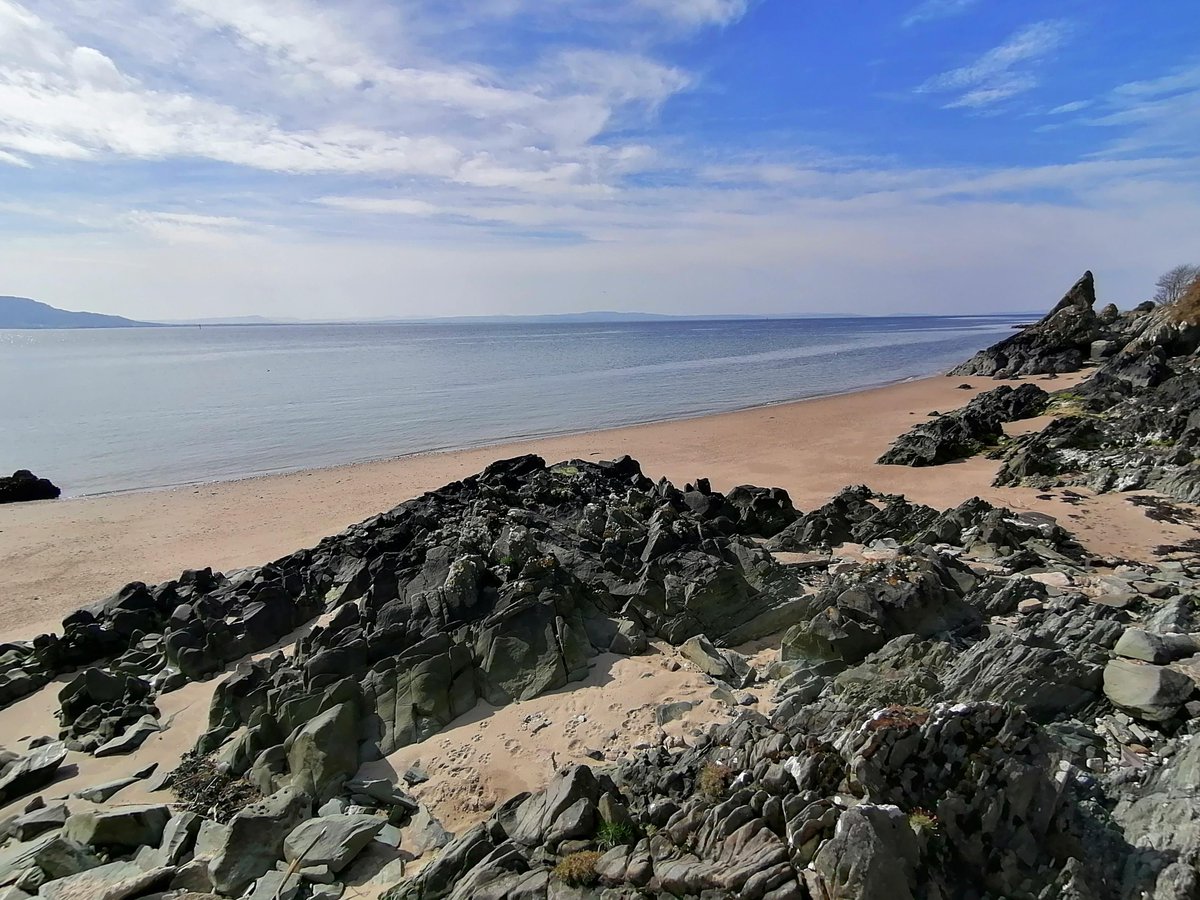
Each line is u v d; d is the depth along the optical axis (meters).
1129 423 38.97
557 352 154.75
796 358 131.88
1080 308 82.31
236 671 18.34
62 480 45.66
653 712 15.43
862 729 10.23
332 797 13.92
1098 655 14.52
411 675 16.39
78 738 17.14
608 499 27.52
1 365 128.75
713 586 19.41
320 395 81.12
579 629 18.08
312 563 24.59
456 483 29.69
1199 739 10.65
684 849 10.20
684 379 95.81
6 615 25.97
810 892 8.75
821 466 42.72
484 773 14.15
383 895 11.17
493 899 10.28
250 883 11.96
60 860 12.43
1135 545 25.25
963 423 45.22
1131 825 9.73
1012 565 22.66
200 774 15.25
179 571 30.02
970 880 8.98
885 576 18.98
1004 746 10.06
